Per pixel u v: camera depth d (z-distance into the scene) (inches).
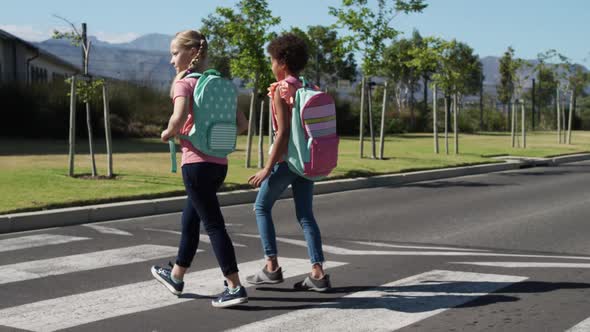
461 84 885.8
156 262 263.3
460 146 1018.1
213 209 196.1
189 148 195.0
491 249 295.9
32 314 192.2
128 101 1083.9
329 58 1459.2
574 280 227.6
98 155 695.1
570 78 1455.5
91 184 468.1
